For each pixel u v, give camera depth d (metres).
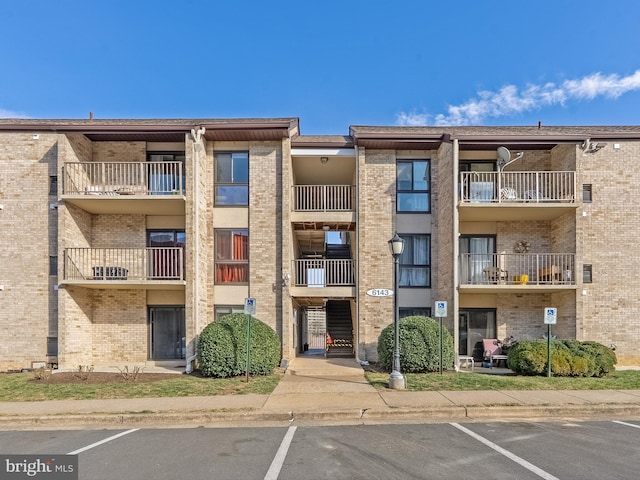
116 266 14.20
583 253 14.30
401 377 10.23
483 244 15.30
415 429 7.46
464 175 15.05
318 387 10.45
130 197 13.15
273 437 7.06
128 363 14.28
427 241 15.25
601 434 7.14
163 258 14.20
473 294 15.02
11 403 9.12
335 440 6.85
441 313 12.06
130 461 6.01
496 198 14.56
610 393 9.71
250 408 8.51
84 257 14.17
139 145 14.86
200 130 13.70
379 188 15.20
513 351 12.71
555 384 10.66
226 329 12.20
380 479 5.29
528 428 7.51
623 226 14.38
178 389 10.33
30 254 14.00
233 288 14.51
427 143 14.83
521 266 14.98
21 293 13.90
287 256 14.38
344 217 14.96
